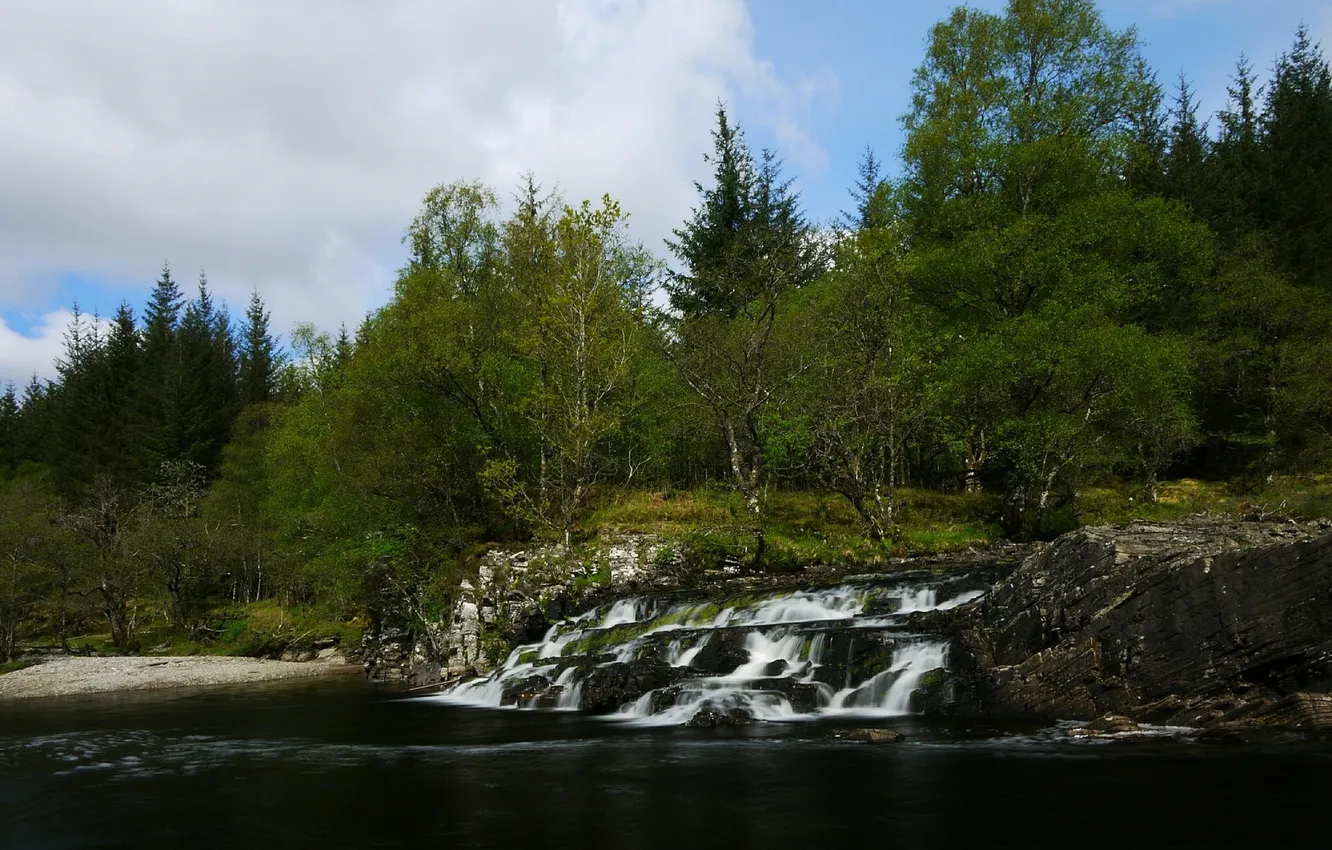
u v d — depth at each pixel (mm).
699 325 35031
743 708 15430
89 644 48750
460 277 37062
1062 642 14453
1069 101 34562
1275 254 37500
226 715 21641
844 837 8594
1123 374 27266
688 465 39219
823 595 20422
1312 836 8117
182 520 52688
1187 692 13031
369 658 33188
